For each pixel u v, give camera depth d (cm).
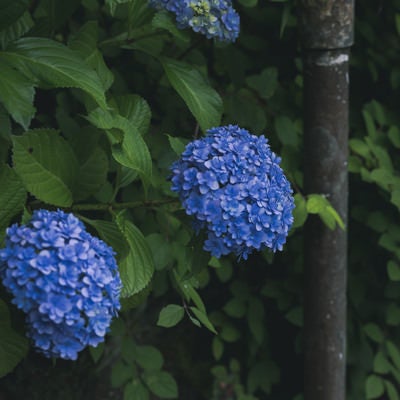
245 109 374
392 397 417
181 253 324
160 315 283
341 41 325
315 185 343
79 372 383
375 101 413
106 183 327
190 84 292
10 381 365
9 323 234
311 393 375
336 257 355
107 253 224
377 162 392
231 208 238
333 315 363
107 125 263
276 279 417
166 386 372
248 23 403
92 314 211
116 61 357
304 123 342
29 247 212
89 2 337
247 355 428
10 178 239
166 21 282
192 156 244
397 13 425
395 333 438
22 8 243
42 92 340
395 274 393
